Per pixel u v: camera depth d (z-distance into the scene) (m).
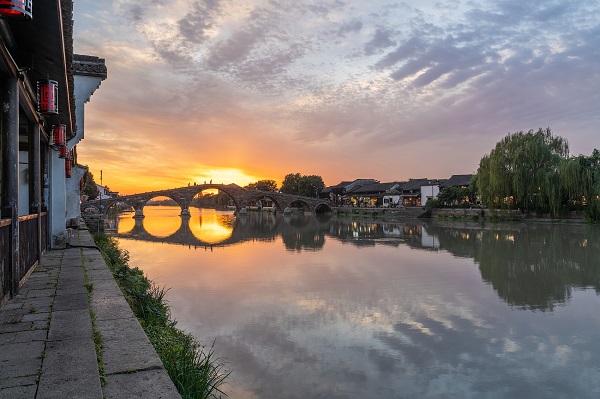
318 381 8.21
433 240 33.69
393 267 21.02
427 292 15.48
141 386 3.44
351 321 11.95
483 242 31.22
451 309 13.23
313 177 108.44
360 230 45.38
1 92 6.17
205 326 11.35
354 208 81.56
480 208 58.50
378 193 93.12
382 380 8.33
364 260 23.39
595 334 10.93
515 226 43.59
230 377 8.29
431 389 8.02
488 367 8.98
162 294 10.81
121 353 4.14
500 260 22.95
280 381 8.17
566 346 10.15
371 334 10.91
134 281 9.45
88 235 17.95
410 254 25.83
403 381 8.30
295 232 43.69
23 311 5.54
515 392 7.93
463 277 18.34
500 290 15.77
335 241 34.03
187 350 6.58
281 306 13.43
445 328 11.41
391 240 34.34
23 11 3.72
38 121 9.27
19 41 6.14
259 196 90.50
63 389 3.27
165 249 28.61
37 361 3.84
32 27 5.61
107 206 68.62
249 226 53.91
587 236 32.88
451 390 7.99
